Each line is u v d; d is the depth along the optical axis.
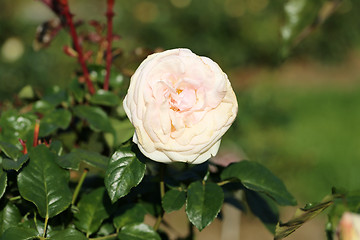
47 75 2.98
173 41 4.64
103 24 0.97
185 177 0.74
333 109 3.79
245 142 2.61
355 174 2.86
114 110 0.91
